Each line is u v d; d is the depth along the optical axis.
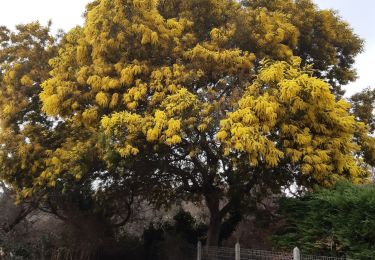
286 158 12.29
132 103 12.70
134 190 16.98
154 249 19.30
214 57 13.54
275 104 11.60
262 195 15.68
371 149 14.70
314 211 10.70
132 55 13.62
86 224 18.05
